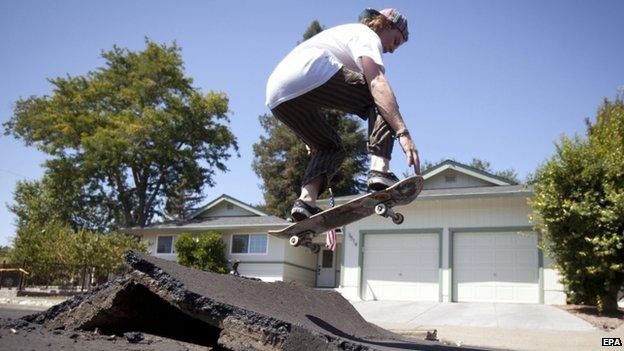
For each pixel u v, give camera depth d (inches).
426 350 122.5
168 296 100.6
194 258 917.2
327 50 113.4
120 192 1246.3
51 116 1193.4
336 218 115.7
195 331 129.3
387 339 153.9
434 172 788.6
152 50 1261.1
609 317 498.6
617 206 496.1
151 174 1263.5
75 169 1201.4
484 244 683.4
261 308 115.0
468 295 676.7
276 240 923.4
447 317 527.2
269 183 1470.2
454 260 695.7
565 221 522.6
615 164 512.7
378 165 108.6
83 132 1190.9
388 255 737.6
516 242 666.2
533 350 312.3
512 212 677.3
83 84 1263.5
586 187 520.4
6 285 875.4
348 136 1398.9
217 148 1300.4
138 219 1261.1
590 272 504.7
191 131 1259.8
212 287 111.8
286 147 1487.5
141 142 1213.1
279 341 88.9
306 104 115.0
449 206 714.8
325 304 161.0
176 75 1261.1
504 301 655.1
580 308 558.6
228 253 956.6
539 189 556.1
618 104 741.3
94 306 109.7
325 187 124.0
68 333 105.3
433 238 716.7
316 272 1003.3
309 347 90.2
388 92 107.3
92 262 781.3
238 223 967.6
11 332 93.0
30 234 842.2
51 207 1294.3
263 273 919.7
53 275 847.1
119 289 107.0
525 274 652.1
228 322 94.7
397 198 107.1
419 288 708.0
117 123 1169.4
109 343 102.0
